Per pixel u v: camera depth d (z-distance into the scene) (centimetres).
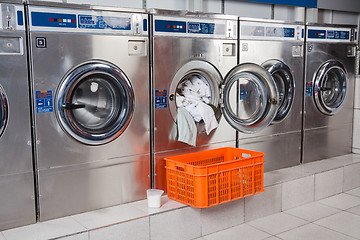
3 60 257
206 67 354
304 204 402
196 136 357
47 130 278
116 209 306
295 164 443
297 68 430
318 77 449
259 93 375
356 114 495
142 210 302
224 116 362
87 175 299
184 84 362
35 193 280
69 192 292
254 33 387
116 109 312
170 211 302
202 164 357
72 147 290
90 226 271
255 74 363
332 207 392
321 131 465
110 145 308
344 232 330
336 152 486
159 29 322
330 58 460
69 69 282
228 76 354
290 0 474
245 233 328
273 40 404
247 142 396
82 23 284
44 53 271
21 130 268
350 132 497
